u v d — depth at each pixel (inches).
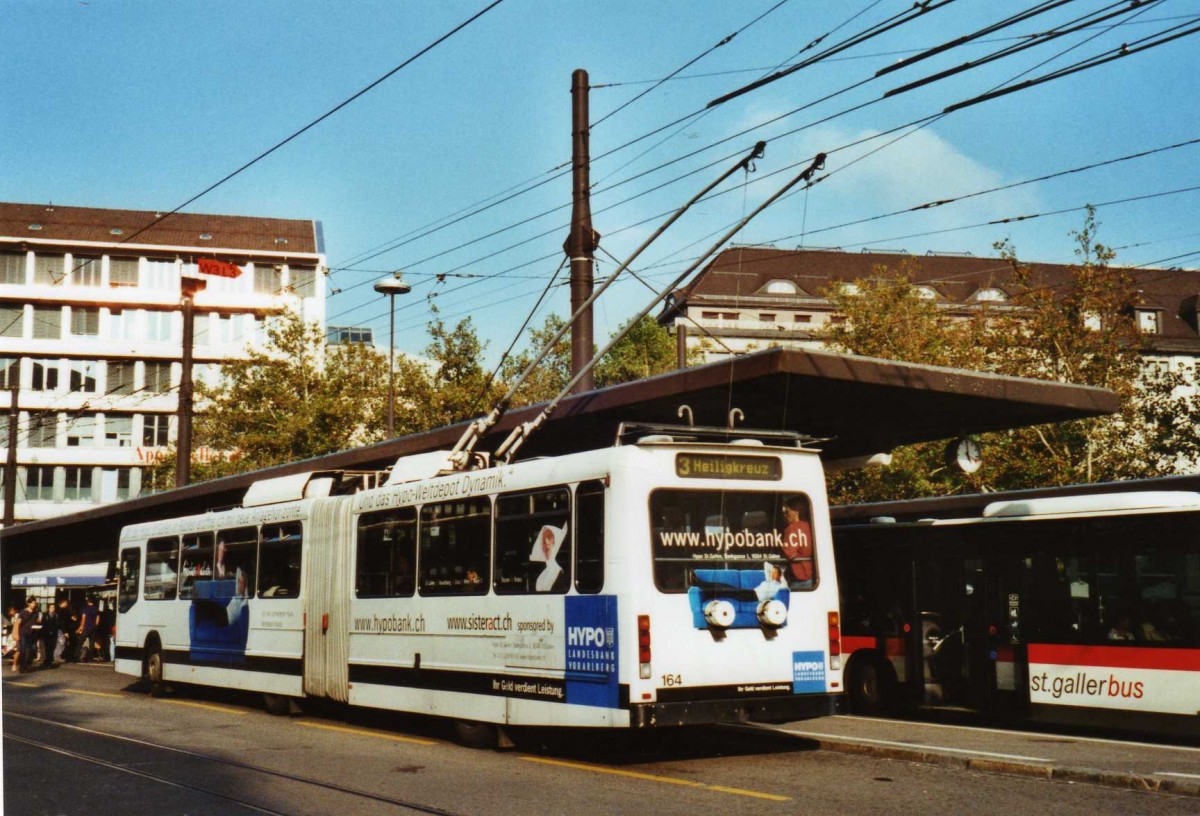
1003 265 3068.4
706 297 2982.3
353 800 381.4
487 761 472.4
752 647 444.8
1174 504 530.3
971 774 428.8
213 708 729.6
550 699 458.3
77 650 1477.6
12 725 629.0
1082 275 1173.1
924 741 508.1
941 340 1347.2
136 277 2930.6
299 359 1733.5
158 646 821.2
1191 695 506.6
